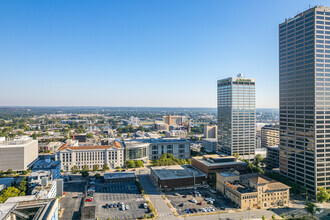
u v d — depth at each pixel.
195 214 173.62
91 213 163.88
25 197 169.88
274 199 192.25
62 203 194.50
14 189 194.62
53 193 196.88
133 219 166.00
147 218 167.12
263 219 152.88
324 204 192.62
